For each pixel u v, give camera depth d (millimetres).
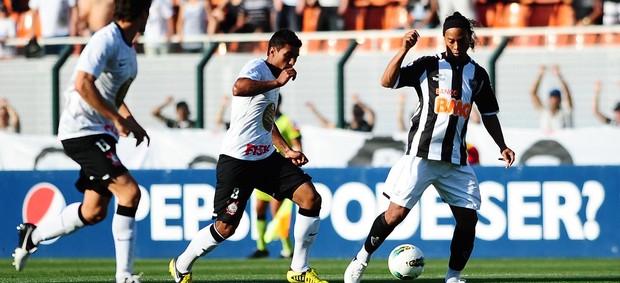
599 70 46188
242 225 42344
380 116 47375
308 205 26125
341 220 41906
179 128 47000
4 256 43094
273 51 25719
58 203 42969
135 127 22484
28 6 57031
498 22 55750
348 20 56094
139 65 47656
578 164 43531
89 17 55156
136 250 42594
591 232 40938
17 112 48469
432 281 30969
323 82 47562
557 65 46406
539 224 41125
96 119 22656
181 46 47531
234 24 55250
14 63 48438
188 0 55188
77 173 42906
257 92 24656
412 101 47156
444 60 25156
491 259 40750
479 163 45094
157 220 42531
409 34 24188
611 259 40188
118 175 22547
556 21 55531
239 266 37406
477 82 25297
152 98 47594
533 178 41188
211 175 42281
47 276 33031
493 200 41344
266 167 26203
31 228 24109
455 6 53719
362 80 47469
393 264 27094
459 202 25375
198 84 45750
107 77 22422
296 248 26672
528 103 46469
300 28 55562
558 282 30141
